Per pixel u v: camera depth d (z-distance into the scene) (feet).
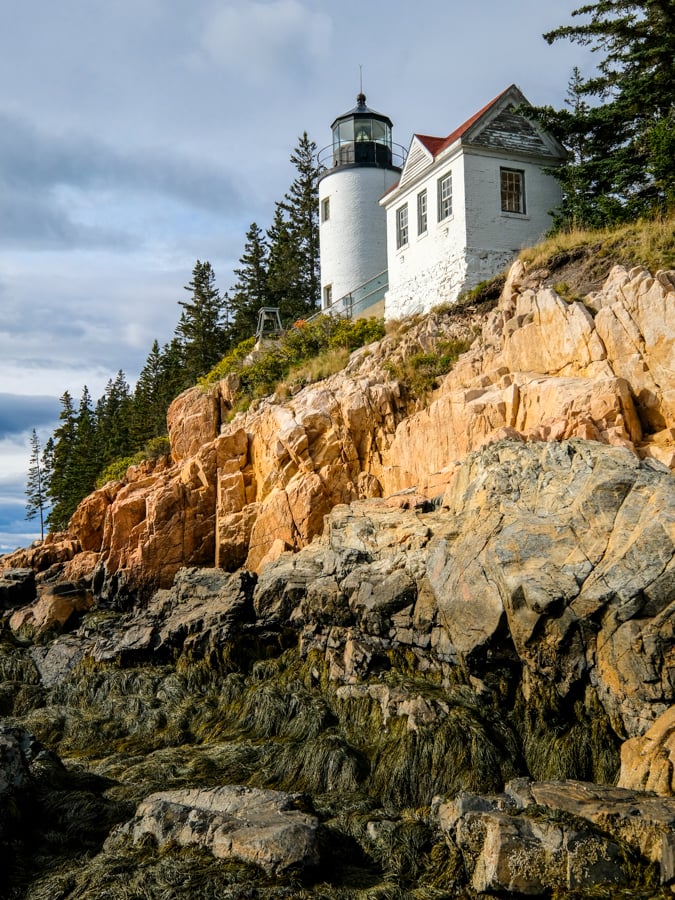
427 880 31.01
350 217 121.90
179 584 65.82
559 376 57.06
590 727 38.04
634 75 87.92
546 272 70.90
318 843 31.60
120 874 30.89
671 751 32.45
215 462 76.79
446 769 38.86
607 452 41.81
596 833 28.66
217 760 45.16
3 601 86.22
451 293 85.66
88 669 62.90
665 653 34.88
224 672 56.49
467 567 42.37
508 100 88.28
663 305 51.08
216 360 196.24
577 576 37.50
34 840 35.91
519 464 44.55
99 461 193.77
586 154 93.20
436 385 69.82
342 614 50.98
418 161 92.99
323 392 75.00
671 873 26.96
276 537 66.90
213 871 30.14
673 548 35.47
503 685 42.11
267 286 194.29
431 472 60.59
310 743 43.39
